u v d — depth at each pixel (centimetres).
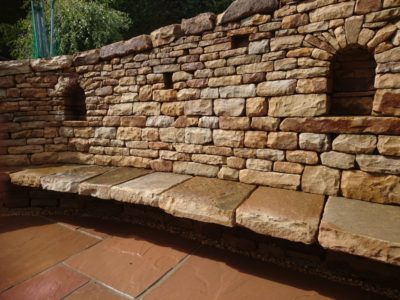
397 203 194
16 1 912
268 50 232
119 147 337
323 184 220
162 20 1105
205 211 212
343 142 208
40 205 365
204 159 278
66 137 368
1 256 253
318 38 211
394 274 193
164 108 297
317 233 177
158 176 291
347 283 205
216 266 231
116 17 736
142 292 202
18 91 364
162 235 287
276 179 240
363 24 193
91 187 274
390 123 189
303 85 220
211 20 254
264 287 203
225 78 255
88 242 277
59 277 221
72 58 346
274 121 236
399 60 185
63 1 671
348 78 222
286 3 220
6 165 366
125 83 319
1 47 890
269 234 192
